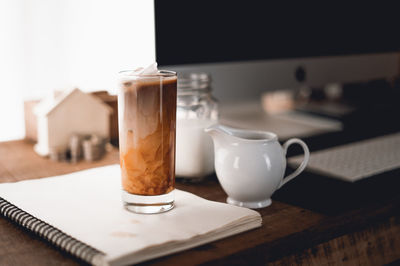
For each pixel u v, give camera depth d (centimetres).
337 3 129
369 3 136
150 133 60
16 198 67
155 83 59
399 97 165
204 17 105
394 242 75
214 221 58
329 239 64
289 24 120
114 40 117
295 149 100
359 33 136
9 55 134
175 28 101
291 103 159
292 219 64
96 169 82
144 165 60
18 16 132
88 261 50
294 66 125
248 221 60
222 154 68
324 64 132
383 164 88
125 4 113
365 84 168
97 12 120
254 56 115
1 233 60
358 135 114
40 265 51
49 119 92
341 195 73
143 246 51
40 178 81
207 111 83
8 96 137
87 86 126
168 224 58
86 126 98
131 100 59
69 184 74
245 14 111
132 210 62
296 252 61
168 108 60
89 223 58
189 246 54
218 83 113
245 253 54
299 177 81
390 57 149
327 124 128
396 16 144
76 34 127
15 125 141
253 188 66
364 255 70
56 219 59
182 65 104
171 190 63
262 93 121
